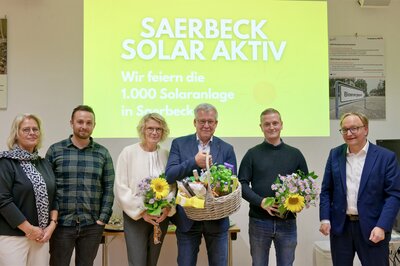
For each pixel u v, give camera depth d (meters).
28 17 3.24
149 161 2.43
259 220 2.47
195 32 3.29
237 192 2.10
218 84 3.29
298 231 3.38
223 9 3.32
